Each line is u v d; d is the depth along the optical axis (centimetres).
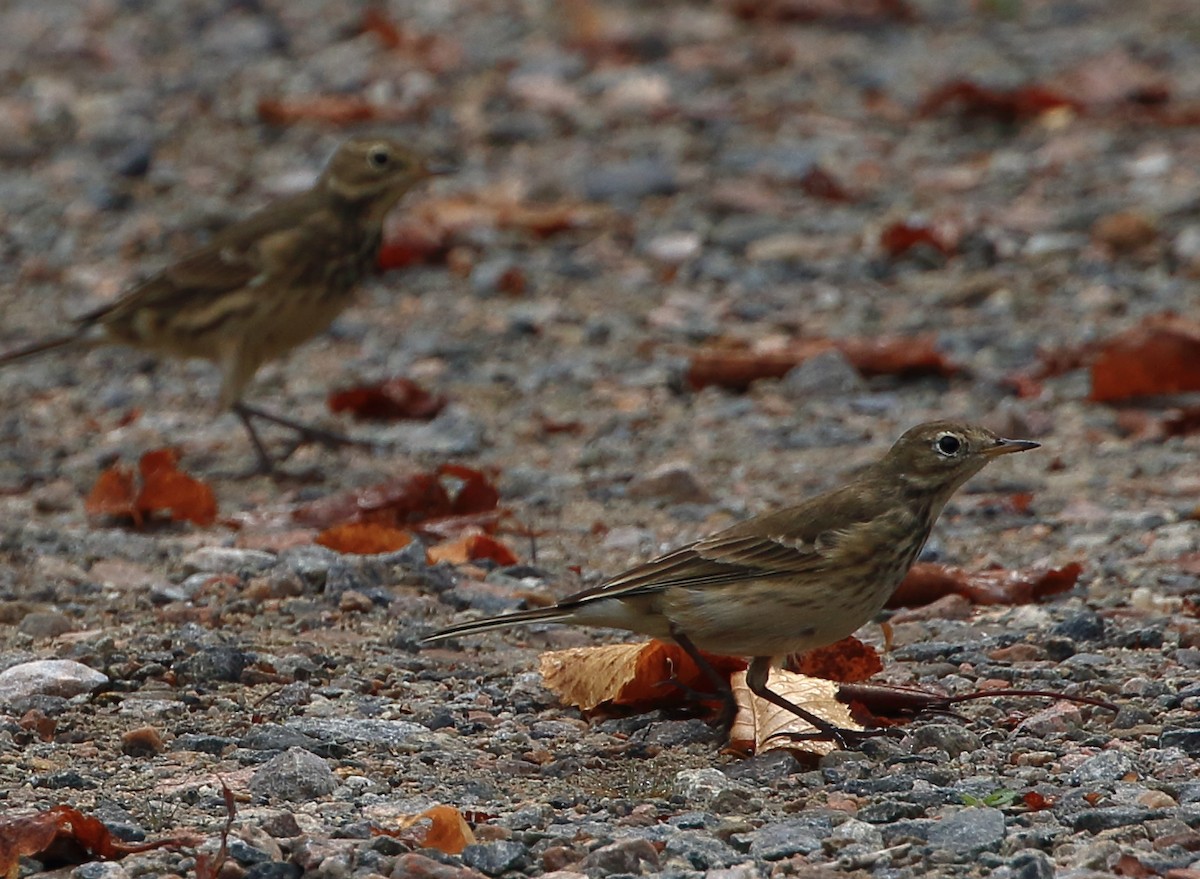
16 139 2309
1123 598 1070
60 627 1028
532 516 1295
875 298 1792
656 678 891
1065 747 820
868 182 2122
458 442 1492
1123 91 2328
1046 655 966
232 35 2712
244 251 1469
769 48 2622
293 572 1103
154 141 2314
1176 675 923
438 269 1938
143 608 1082
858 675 923
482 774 801
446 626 1031
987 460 870
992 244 1873
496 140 2303
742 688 883
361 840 701
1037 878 657
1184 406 1495
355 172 1491
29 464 1463
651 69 2533
